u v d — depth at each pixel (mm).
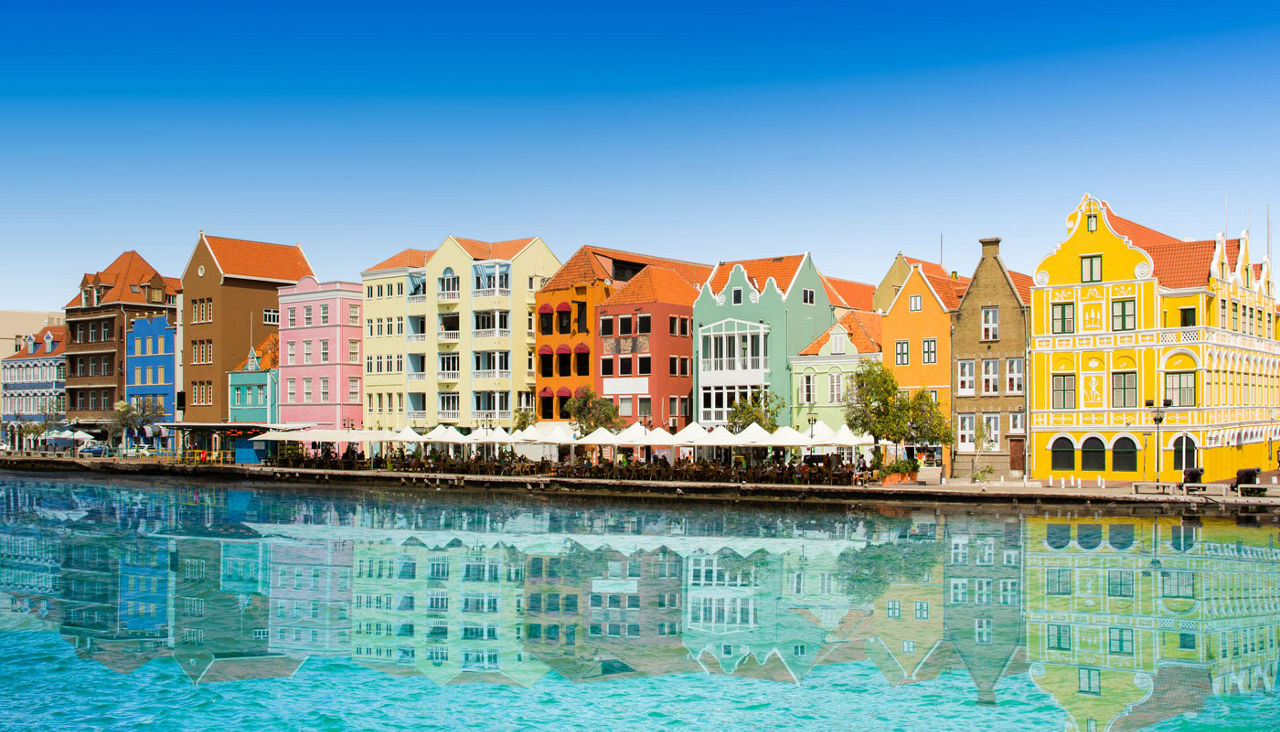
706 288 99938
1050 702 31859
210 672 35250
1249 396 85188
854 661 35906
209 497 87312
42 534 64125
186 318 137125
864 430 78188
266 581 48688
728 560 52656
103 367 149250
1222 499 62438
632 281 102500
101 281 150375
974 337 84875
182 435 133375
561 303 106125
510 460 94875
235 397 131375
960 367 85625
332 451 109250
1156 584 45219
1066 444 80562
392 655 37031
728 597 44562
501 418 108625
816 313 99250
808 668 35250
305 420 123000
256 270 136375
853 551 54531
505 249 113125
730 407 98125
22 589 47250
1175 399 76750
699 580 47969
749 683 33781
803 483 75938
